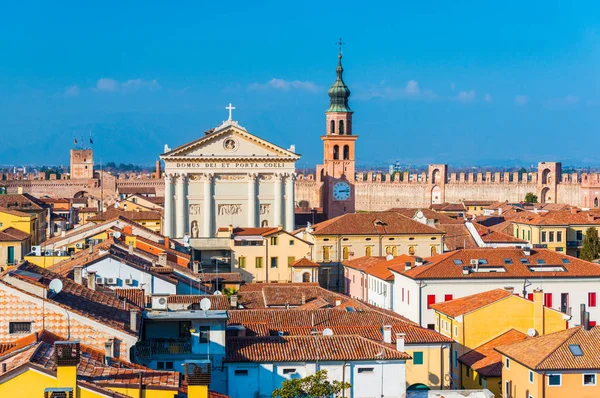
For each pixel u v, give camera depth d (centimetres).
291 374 9775
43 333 7862
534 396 10581
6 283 8062
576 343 10862
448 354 11650
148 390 6594
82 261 12812
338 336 10225
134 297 11194
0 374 6150
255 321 11738
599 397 10575
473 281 16062
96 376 6694
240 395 9681
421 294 15975
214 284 17088
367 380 9825
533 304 13112
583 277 16450
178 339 9594
